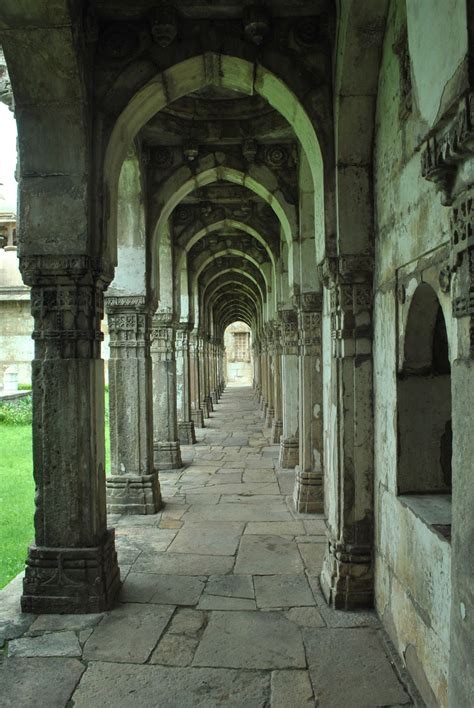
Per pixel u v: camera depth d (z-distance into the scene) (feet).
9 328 85.10
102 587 14.25
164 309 32.91
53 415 14.66
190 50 15.08
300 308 23.75
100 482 15.23
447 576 8.82
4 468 33.04
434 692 9.49
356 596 14.20
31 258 14.40
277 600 14.76
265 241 33.94
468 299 6.57
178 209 34.09
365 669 11.36
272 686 10.80
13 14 12.83
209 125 23.76
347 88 13.91
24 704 10.32
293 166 24.70
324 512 22.79
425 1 7.16
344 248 14.30
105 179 15.02
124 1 14.37
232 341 149.38
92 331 14.99
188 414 42.65
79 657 11.99
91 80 14.76
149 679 11.12
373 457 14.29
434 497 11.74
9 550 19.08
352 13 12.77
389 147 12.63
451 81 6.34
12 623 13.65
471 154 6.34
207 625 13.39
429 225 9.61
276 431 42.80
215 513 23.50
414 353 11.78
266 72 15.25
